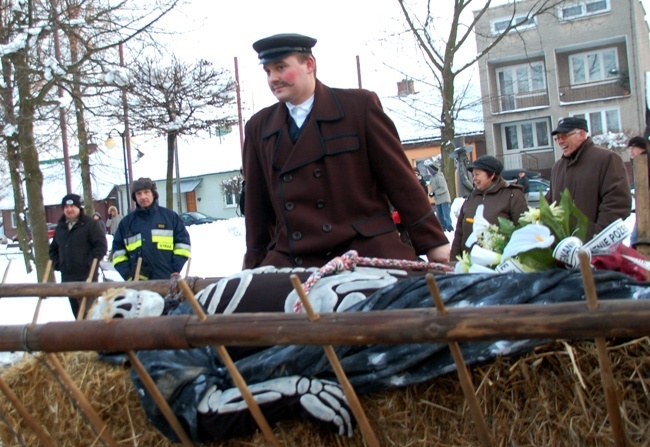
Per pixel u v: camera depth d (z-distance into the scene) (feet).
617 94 104.88
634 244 11.12
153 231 20.27
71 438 7.82
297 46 8.64
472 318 5.30
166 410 6.64
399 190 8.75
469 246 7.93
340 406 6.47
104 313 6.49
